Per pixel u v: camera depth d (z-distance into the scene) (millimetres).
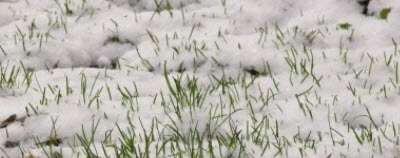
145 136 4625
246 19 6980
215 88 5691
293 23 6898
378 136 4566
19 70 6055
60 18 7121
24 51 6324
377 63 5949
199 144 4562
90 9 7328
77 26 6949
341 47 6293
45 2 7488
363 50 6270
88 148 4547
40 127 4977
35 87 5668
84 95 5434
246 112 5230
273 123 5059
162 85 5812
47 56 6348
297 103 5316
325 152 4520
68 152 4648
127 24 6918
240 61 6145
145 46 6543
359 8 7004
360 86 5594
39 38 6602
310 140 4727
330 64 6016
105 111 5219
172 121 4922
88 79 5883
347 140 4707
